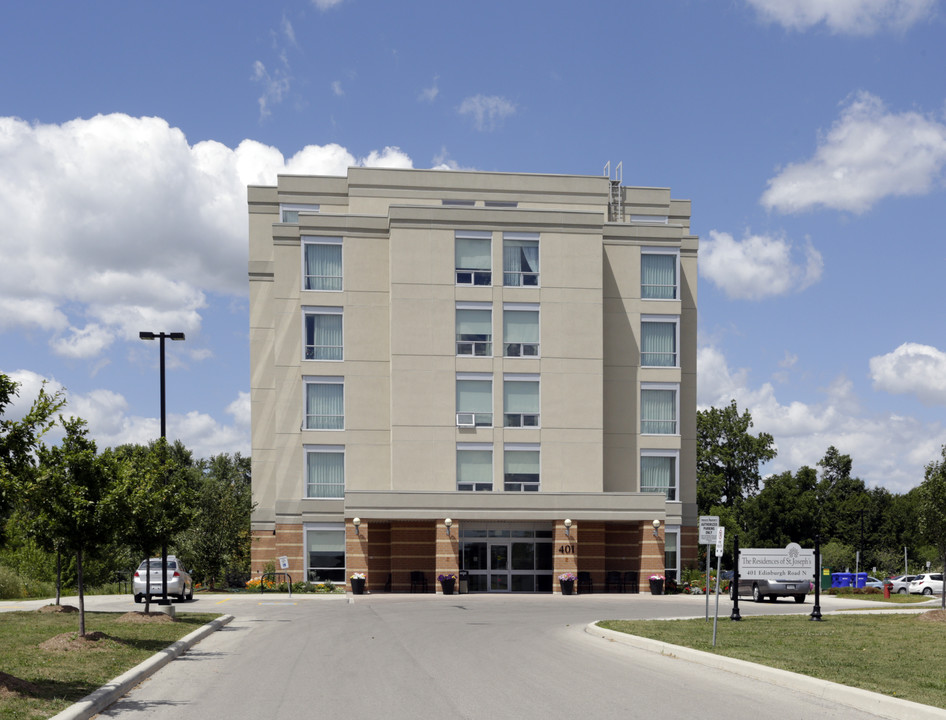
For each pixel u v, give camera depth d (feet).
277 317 155.94
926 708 37.09
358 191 159.33
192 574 154.30
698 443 304.09
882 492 332.60
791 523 286.46
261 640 70.18
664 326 155.43
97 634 61.67
